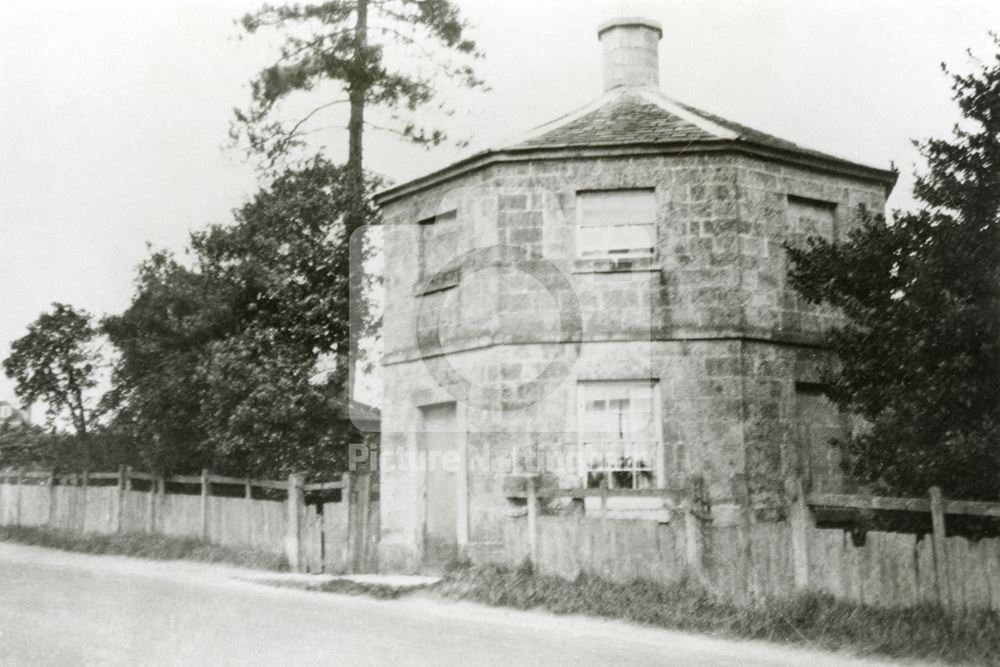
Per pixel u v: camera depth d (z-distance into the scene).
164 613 9.61
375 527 12.89
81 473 19.66
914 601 8.99
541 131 14.01
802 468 13.23
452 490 12.30
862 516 10.65
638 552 10.59
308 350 16.31
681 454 12.70
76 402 22.70
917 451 9.82
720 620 9.41
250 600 10.77
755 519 12.63
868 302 10.86
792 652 8.49
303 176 17.78
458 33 20.31
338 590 11.73
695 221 13.23
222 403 16.16
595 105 14.84
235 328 17.16
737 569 9.95
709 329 12.92
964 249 9.52
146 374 18.14
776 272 13.46
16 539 18.97
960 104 9.86
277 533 14.32
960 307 9.28
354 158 20.58
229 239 17.73
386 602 10.95
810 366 13.53
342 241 16.73
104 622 9.01
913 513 9.96
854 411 11.12
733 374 12.87
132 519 17.86
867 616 8.97
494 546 11.95
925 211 10.27
